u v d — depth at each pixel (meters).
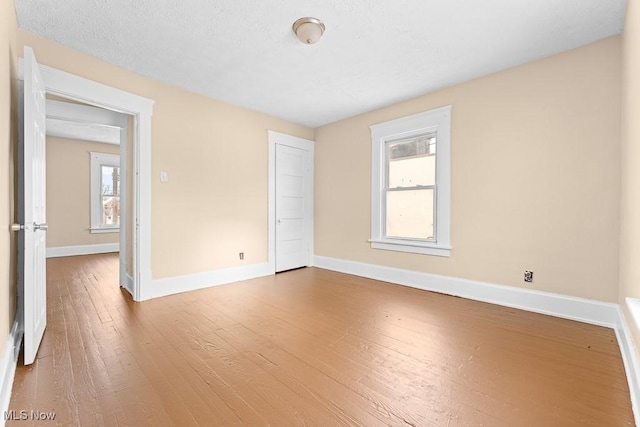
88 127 5.23
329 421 1.34
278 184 4.47
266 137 4.29
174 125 3.34
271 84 3.30
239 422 1.33
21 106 2.20
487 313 2.72
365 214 4.23
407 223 3.82
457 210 3.27
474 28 2.27
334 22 2.21
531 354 1.95
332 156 4.70
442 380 1.66
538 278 2.73
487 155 3.04
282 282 3.89
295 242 4.75
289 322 2.51
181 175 3.41
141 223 3.10
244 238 4.04
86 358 1.89
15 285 2.05
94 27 2.28
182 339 2.18
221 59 2.77
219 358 1.91
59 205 6.03
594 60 2.43
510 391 1.56
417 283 3.62
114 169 6.79
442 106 3.40
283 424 1.32
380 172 4.04
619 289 2.29
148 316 2.64
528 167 2.78
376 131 4.07
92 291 3.46
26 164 1.75
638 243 1.59
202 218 3.60
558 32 2.31
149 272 3.16
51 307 2.88
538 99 2.72
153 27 2.29
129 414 1.38
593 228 2.44
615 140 2.33
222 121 3.78
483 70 2.95
